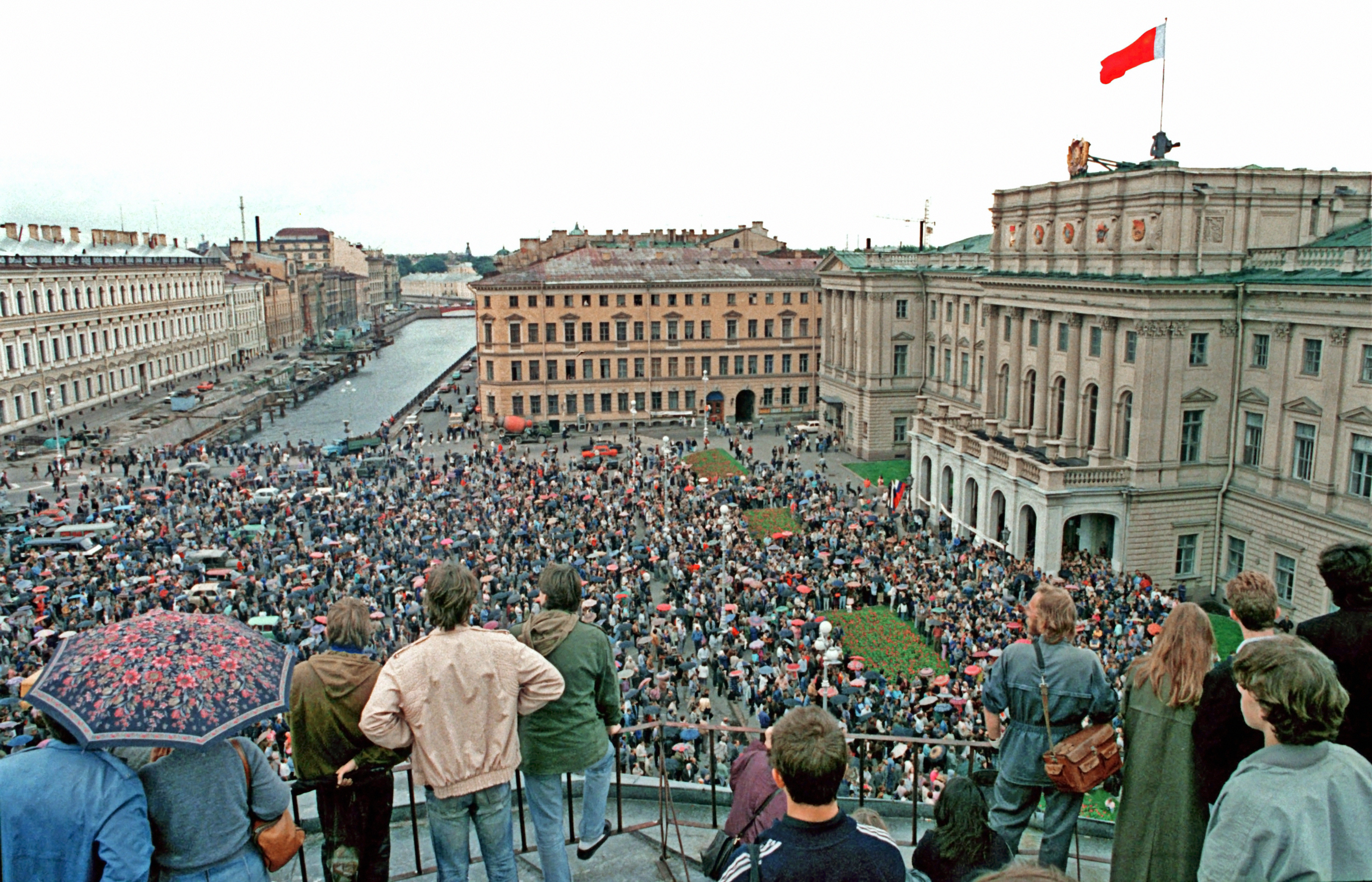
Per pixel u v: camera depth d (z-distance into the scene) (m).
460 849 10.09
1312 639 9.21
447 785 9.80
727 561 58.91
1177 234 58.41
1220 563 61.31
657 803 14.74
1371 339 50.16
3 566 63.06
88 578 58.16
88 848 7.13
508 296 122.06
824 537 65.38
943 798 8.86
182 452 102.62
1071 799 10.70
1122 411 62.59
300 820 12.99
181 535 68.81
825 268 113.06
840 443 110.75
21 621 50.53
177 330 171.12
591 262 129.88
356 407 160.12
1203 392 59.53
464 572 9.95
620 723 11.73
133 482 87.88
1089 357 66.19
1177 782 8.87
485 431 123.50
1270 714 6.76
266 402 153.75
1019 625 46.25
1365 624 8.95
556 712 10.88
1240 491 59.22
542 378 125.00
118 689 7.48
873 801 15.41
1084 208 65.88
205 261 186.50
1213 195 58.25
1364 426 50.91
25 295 120.62
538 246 162.25
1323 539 53.31
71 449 108.06
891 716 38.59
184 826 7.73
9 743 33.16
